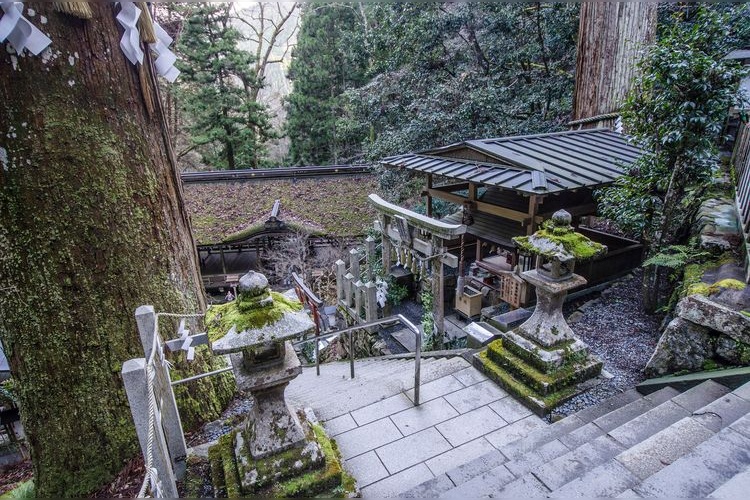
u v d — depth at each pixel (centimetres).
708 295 317
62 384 261
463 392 328
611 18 762
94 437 272
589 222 779
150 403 177
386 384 344
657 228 414
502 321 469
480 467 246
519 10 1034
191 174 1409
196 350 324
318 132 1886
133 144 269
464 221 659
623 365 350
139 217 275
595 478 197
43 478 275
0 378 651
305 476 223
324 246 1307
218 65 1697
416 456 264
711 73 326
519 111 1009
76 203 245
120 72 258
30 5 219
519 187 475
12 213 234
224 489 230
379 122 1188
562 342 326
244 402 361
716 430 224
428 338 523
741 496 153
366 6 1592
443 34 1061
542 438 269
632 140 412
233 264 1347
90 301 258
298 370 217
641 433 244
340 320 695
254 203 1338
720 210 479
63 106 236
